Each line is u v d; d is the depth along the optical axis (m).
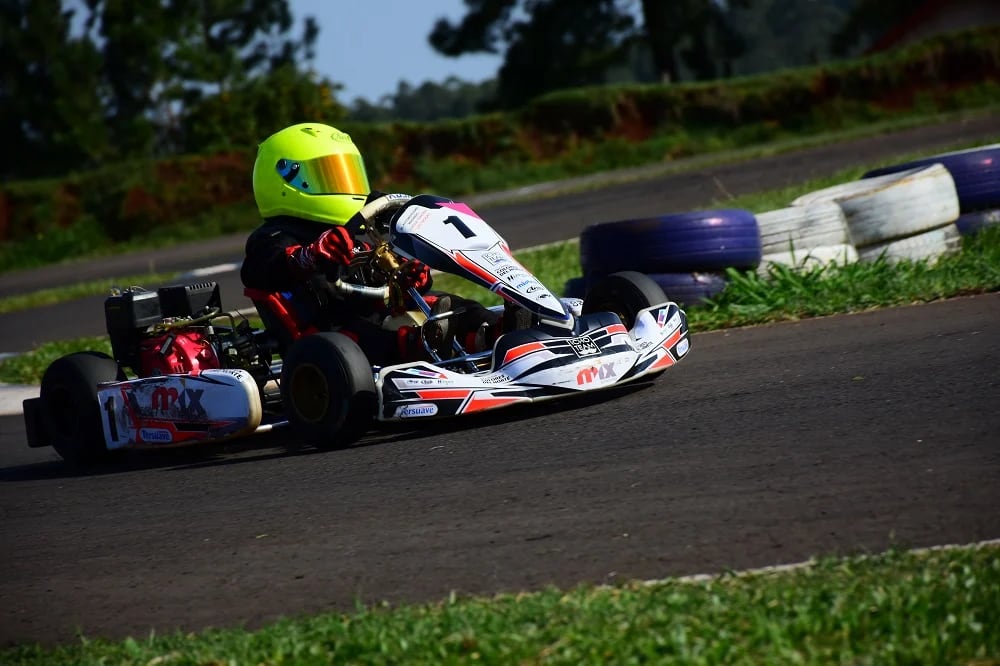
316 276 19.67
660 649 9.06
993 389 15.97
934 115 93.56
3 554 15.19
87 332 42.62
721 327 24.78
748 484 13.35
